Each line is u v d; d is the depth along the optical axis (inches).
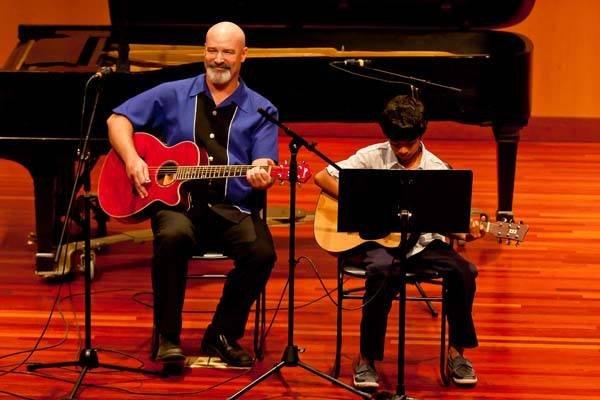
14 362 238.2
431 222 207.3
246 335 257.3
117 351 245.4
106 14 477.1
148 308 273.3
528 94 320.2
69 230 308.8
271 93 301.1
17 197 374.3
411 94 234.7
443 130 467.2
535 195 382.0
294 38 365.4
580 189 392.2
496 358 245.9
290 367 238.8
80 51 327.0
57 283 289.0
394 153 231.9
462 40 365.1
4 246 320.2
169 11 367.2
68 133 283.7
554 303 281.0
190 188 241.1
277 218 323.9
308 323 265.6
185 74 286.8
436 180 205.3
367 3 372.2
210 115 243.8
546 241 331.9
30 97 281.3
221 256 237.9
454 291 227.3
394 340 256.4
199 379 231.0
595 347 253.3
